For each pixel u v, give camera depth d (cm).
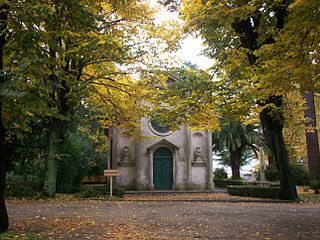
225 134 3875
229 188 2758
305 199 1988
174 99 1906
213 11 1299
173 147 3192
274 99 1909
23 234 850
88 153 3180
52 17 866
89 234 893
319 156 2689
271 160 3809
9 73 738
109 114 2416
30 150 2327
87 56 1133
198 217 1238
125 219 1175
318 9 810
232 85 1661
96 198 2103
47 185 2075
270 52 980
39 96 747
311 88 1020
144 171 3123
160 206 1650
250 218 1212
